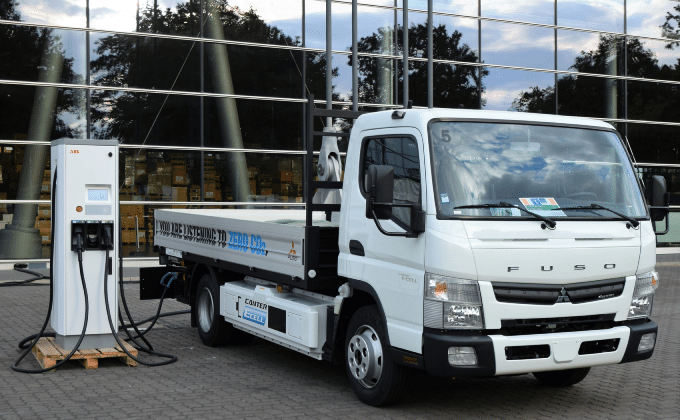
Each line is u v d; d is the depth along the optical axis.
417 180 5.88
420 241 5.74
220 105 19.16
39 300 12.85
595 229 5.91
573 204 6.00
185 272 9.65
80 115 17.88
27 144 17.42
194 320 9.45
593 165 6.26
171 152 18.66
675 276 18.61
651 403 6.66
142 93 18.41
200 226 9.09
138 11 18.34
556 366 5.75
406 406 6.41
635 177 6.43
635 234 6.09
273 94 19.75
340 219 6.71
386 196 5.56
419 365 5.71
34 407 6.18
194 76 18.92
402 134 6.11
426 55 21.53
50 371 7.57
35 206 17.50
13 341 9.12
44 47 17.53
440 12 21.72
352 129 6.76
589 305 5.84
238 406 6.31
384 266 6.09
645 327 6.11
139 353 8.50
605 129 6.54
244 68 19.42
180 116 18.77
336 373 7.70
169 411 6.11
